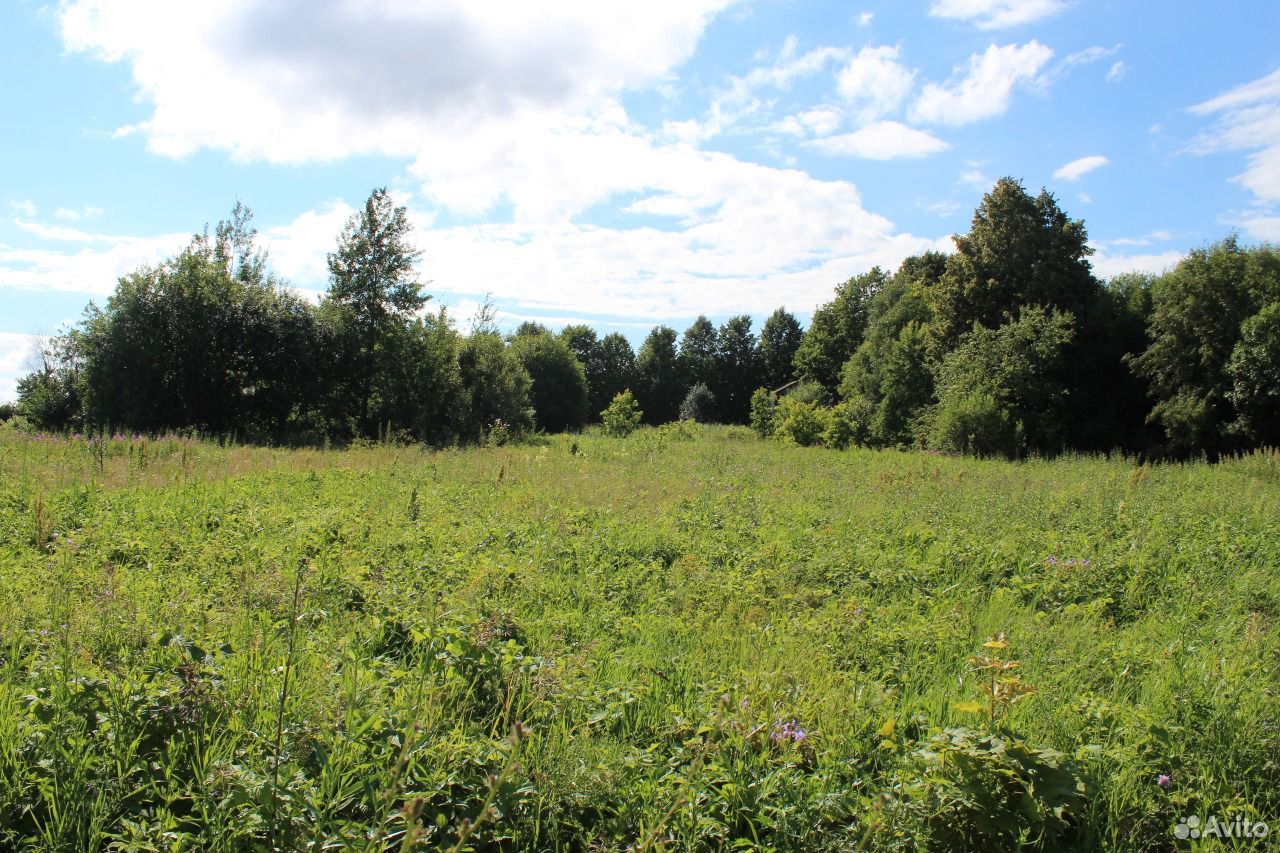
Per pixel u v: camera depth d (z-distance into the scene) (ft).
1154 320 100.58
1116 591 23.66
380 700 12.16
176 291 87.51
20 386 93.04
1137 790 11.36
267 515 29.66
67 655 12.96
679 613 20.21
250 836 9.08
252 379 91.50
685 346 262.67
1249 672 15.44
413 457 55.31
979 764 10.18
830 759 11.84
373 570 21.77
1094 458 71.97
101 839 9.13
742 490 43.19
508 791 10.14
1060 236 118.21
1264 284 90.94
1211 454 93.71
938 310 126.41
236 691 12.17
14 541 24.34
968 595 22.50
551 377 169.89
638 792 10.80
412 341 98.12
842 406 112.16
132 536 25.18
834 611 19.69
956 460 74.54
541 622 17.57
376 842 9.14
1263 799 11.43
